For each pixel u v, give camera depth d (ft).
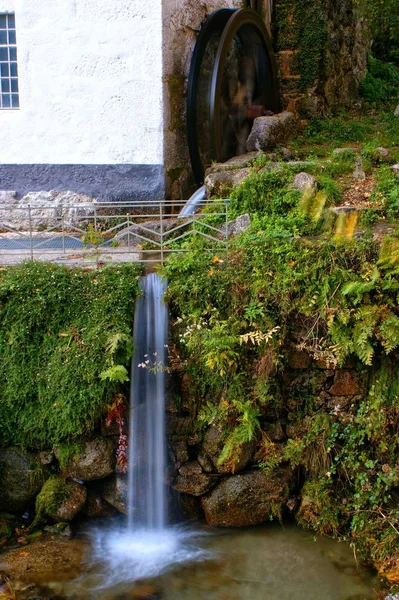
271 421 22.43
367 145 34.47
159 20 29.30
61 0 29.53
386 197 27.78
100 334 21.68
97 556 21.25
